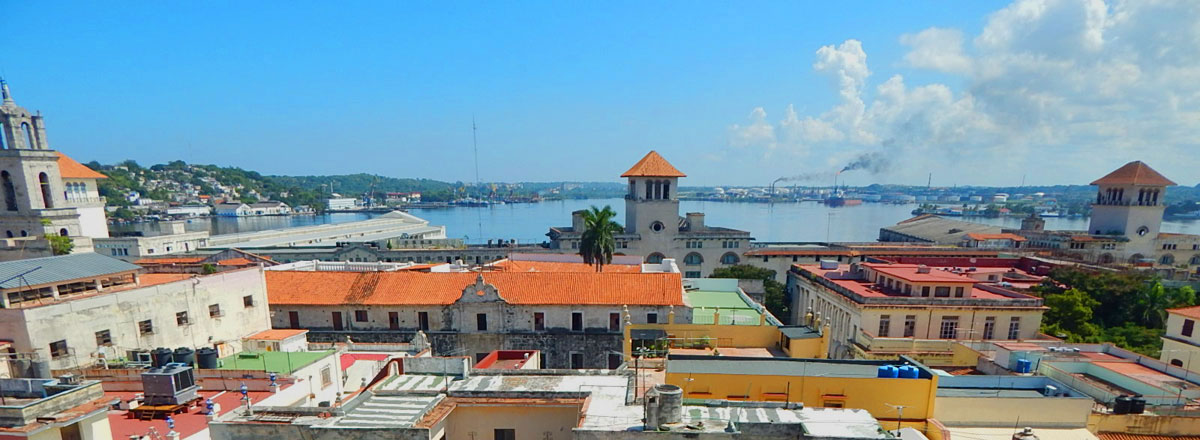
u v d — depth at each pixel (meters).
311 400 29.27
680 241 102.00
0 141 78.62
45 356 29.97
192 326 38.66
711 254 103.12
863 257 99.81
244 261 77.88
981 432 29.19
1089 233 118.94
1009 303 50.81
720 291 62.19
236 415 22.41
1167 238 116.19
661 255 102.00
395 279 53.72
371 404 23.36
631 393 24.36
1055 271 77.75
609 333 49.47
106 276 35.12
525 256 79.06
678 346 42.75
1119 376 35.59
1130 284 72.81
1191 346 48.75
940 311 51.06
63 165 94.06
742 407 22.19
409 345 42.59
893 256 97.00
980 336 51.38
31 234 81.12
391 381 26.69
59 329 30.80
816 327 41.31
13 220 80.81
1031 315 50.97
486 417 24.11
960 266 85.69
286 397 28.39
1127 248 113.69
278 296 51.50
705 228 108.81
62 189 85.88
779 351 41.03
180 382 26.62
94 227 99.38
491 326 50.72
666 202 100.12
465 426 24.27
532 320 50.47
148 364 31.16
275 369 30.77
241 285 43.28
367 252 96.56
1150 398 31.31
